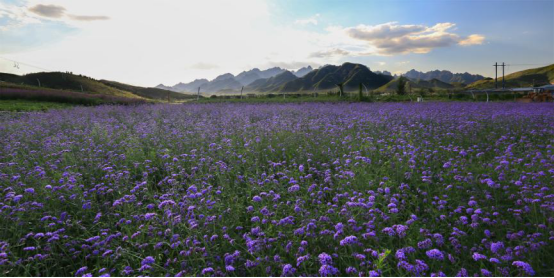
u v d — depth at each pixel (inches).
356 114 682.2
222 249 163.6
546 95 1395.2
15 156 339.6
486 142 393.1
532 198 194.9
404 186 223.0
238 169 289.1
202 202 199.6
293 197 221.8
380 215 180.2
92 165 305.3
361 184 232.8
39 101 1387.8
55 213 200.1
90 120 663.1
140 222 188.4
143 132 477.4
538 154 274.2
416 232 163.9
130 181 276.5
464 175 242.4
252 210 201.9
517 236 153.1
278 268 144.3
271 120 620.7
